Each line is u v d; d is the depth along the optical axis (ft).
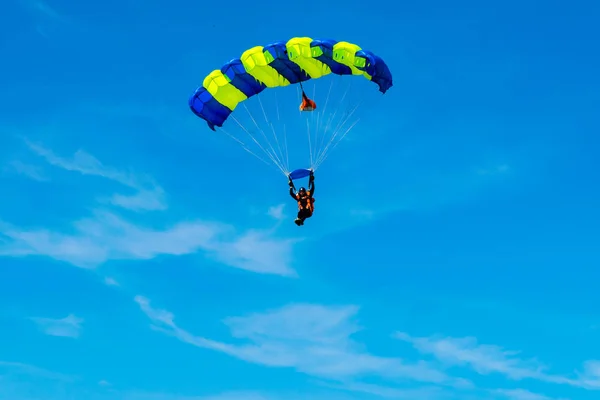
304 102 119.03
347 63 116.26
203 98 123.24
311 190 118.11
